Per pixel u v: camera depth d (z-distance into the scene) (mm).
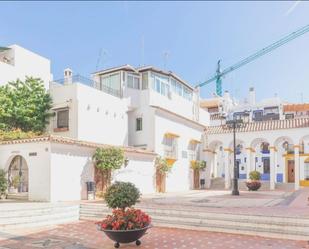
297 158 32188
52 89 24500
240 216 12312
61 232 12195
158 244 10242
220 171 44656
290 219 11383
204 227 12484
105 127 25500
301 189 30922
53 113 24172
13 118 22859
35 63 26234
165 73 30344
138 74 29172
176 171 30312
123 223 9664
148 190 25906
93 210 15523
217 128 36812
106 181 21562
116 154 21125
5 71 23688
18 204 16047
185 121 32625
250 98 49812
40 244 10375
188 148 33156
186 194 24688
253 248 9672
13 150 19016
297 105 43594
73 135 23016
